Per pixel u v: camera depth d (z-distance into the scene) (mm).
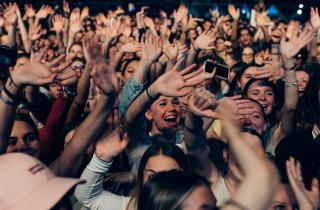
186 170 3750
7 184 2596
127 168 4340
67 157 3439
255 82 6262
